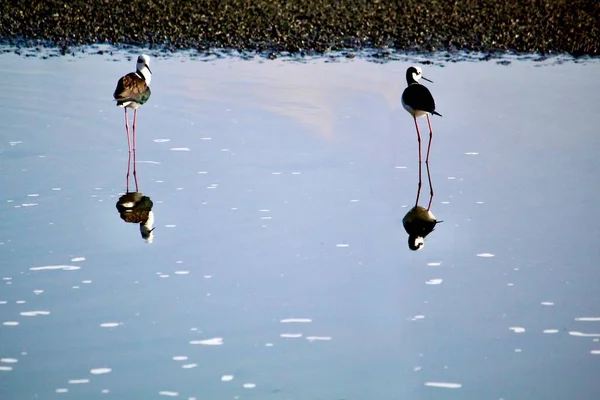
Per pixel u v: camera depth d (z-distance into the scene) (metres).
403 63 20.16
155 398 8.14
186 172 13.83
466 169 14.17
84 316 9.58
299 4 24.34
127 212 12.34
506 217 12.30
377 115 16.78
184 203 12.65
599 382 8.48
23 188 13.17
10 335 9.17
